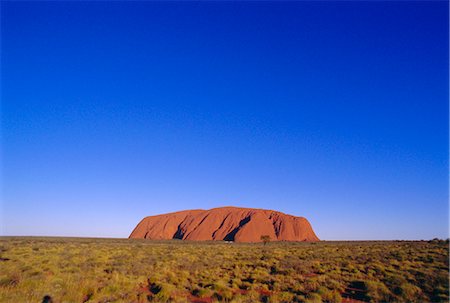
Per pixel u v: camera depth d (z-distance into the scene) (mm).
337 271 24344
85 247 45062
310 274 23969
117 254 34719
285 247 56094
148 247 49938
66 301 14289
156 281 19578
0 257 28438
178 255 34688
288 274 23406
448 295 17156
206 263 28953
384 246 47812
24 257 28781
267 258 33625
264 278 21719
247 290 18469
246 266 27453
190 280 20750
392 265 26656
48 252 34969
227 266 27516
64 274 20094
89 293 15898
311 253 39000
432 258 29297
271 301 15500
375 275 22500
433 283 19594
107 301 14680
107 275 20672
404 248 41500
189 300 15914
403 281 19844
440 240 52812
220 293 16828
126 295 15953
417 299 16625
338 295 16922
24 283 16859
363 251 40062
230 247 55594
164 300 15352
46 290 15633
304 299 15578
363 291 18375
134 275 21125
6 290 15562
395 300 16484
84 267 23516
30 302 13719
